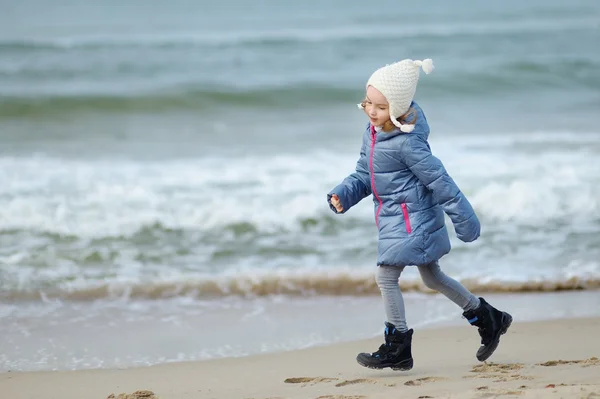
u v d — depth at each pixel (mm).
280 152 15562
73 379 6266
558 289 8859
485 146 15875
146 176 13609
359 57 28766
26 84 23594
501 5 48219
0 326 7824
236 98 21391
